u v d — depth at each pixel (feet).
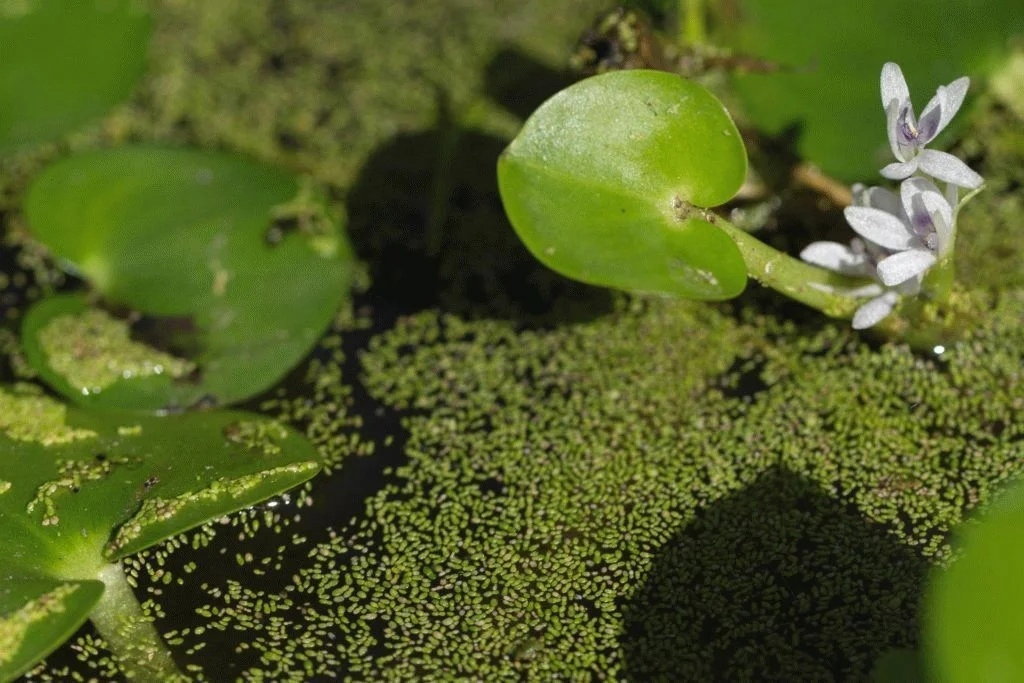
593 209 1.20
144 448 1.23
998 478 1.22
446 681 1.19
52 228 1.31
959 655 1.12
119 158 1.33
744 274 1.19
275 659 1.19
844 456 1.24
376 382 1.28
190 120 1.40
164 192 1.32
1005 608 1.12
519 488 1.24
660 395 1.27
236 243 1.30
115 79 1.37
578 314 1.30
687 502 1.23
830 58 1.28
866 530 1.21
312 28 1.44
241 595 1.21
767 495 1.23
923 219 1.17
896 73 1.16
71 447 1.24
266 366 1.27
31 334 1.28
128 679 1.19
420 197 1.36
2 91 1.35
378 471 1.25
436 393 1.28
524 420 1.26
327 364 1.29
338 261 1.30
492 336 1.30
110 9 1.37
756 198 1.30
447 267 1.33
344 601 1.21
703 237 1.19
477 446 1.26
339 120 1.40
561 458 1.25
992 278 1.29
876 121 1.28
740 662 1.18
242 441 1.24
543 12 1.43
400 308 1.31
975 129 1.33
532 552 1.22
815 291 1.21
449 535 1.23
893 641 1.18
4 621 1.16
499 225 1.34
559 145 1.20
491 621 1.20
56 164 1.33
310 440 1.26
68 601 1.17
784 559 1.21
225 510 1.20
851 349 1.27
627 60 1.25
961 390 1.25
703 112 1.19
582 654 1.19
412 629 1.20
